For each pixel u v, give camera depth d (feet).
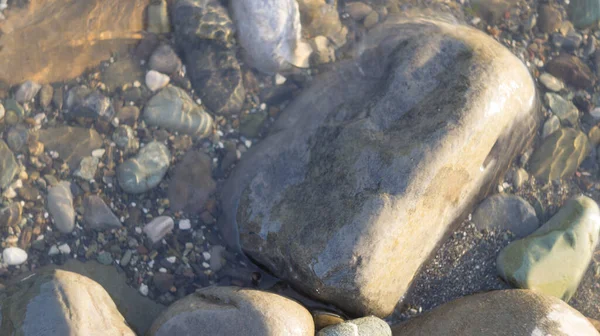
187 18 4.79
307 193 4.42
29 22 4.66
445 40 4.67
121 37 4.75
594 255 4.75
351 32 4.97
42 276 4.18
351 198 4.31
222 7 4.83
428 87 4.54
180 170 4.63
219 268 4.51
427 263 4.59
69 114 4.61
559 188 4.87
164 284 4.45
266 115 4.79
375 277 4.25
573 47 5.18
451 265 4.62
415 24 4.93
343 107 4.63
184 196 4.59
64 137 4.57
